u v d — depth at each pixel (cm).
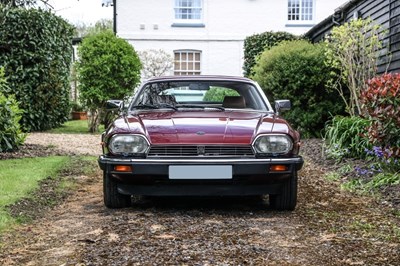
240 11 2031
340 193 614
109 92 1394
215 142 480
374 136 678
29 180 635
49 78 1388
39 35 1351
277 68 1160
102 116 1418
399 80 663
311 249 389
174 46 2033
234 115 550
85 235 425
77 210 520
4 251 386
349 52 1030
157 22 2025
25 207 513
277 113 603
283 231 440
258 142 485
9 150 900
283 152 487
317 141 1071
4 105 886
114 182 507
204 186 486
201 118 528
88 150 988
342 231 441
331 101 1153
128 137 486
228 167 473
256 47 1800
